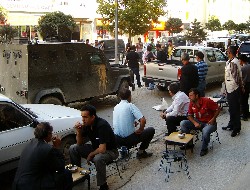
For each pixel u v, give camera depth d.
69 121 6.83
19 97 9.81
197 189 6.05
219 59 15.27
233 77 8.47
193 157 7.48
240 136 8.75
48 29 23.83
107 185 6.05
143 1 21.19
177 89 8.16
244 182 6.26
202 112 7.65
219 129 9.34
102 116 10.92
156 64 13.55
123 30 22.03
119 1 21.52
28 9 27.34
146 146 7.36
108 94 11.98
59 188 4.84
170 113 8.05
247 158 7.37
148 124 9.95
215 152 7.72
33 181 4.62
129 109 6.92
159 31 39.47
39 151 4.70
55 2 29.67
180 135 6.93
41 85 9.82
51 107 7.56
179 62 13.84
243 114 10.08
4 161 5.73
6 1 25.98
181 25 40.25
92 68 11.30
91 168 7.00
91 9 32.66
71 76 10.61
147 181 6.38
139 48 23.25
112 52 25.42
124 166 7.02
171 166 7.00
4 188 6.06
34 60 9.62
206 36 31.48
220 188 6.07
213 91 14.79
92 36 32.97
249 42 17.11
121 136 6.96
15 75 9.82
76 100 10.84
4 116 5.84
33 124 6.09
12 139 5.80
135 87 15.79
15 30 23.81
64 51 10.37
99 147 5.86
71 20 24.72
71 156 6.30
